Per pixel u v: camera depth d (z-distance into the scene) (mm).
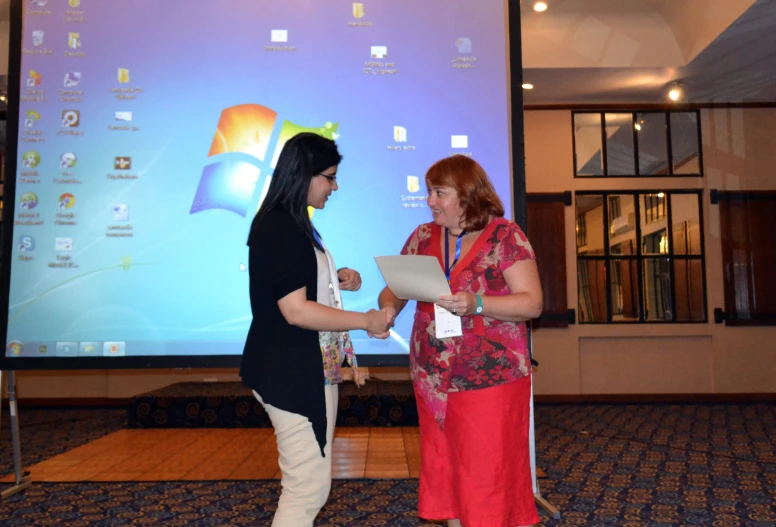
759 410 6695
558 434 5230
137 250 3289
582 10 6270
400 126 3359
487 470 1831
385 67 3387
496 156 3338
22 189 3303
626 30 6441
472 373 1867
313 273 1775
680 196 7695
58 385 7348
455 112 3363
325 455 1779
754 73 6691
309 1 3414
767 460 4113
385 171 3348
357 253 3311
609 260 7648
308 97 3371
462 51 3391
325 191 1875
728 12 5480
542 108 7699
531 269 1902
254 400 5379
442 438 1938
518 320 1880
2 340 3230
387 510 3002
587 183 7660
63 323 3246
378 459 4105
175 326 3260
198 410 5371
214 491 3367
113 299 3264
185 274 3287
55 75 3355
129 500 3189
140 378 7352
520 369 1901
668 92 7316
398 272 1824
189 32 3389
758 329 7512
